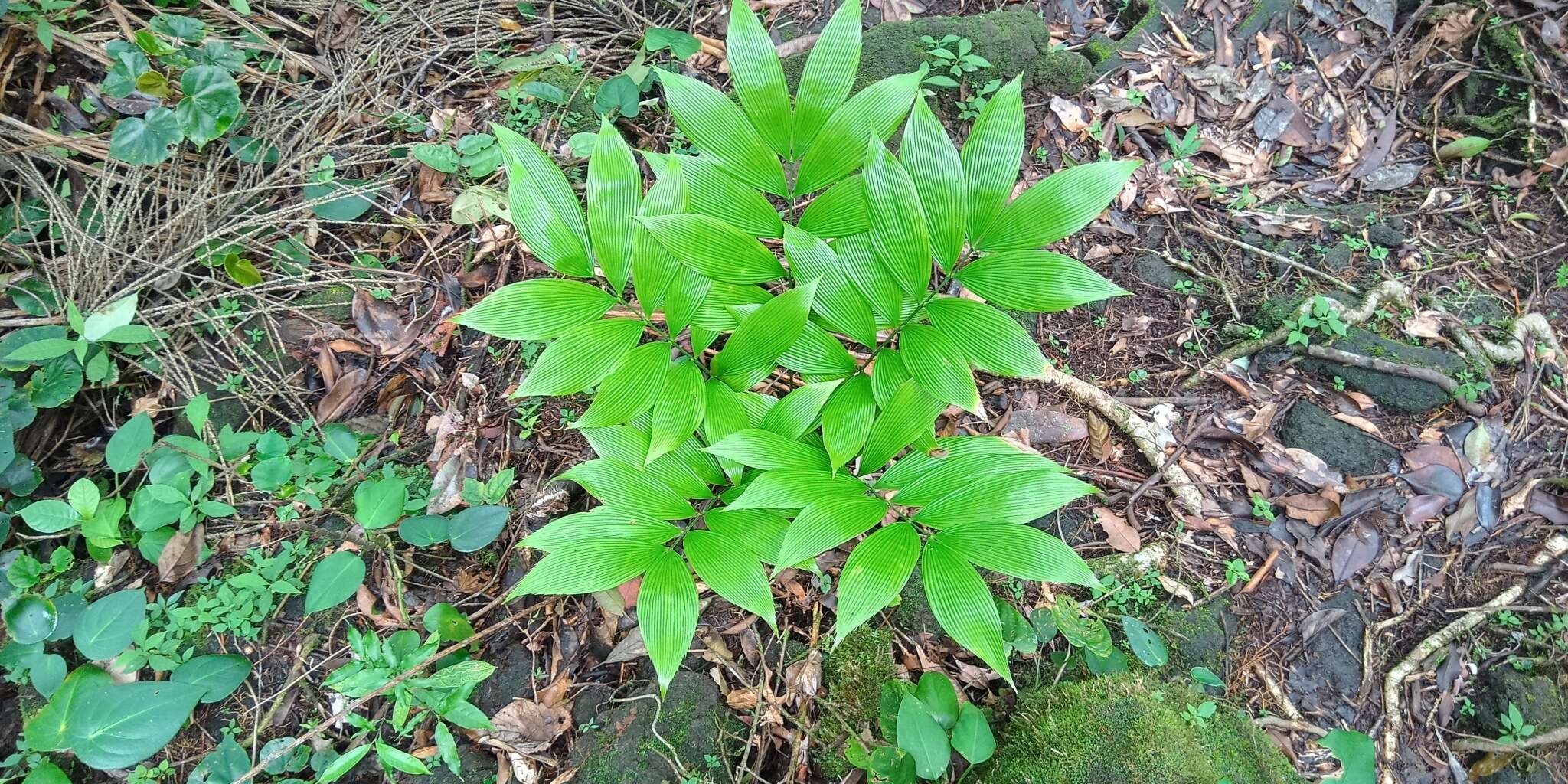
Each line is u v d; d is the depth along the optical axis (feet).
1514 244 9.57
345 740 6.83
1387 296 9.05
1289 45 11.04
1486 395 8.63
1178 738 6.52
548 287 5.20
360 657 6.20
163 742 6.00
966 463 5.16
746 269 5.37
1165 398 8.77
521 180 5.24
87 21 9.91
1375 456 8.38
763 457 5.02
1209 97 10.66
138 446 7.43
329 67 10.41
